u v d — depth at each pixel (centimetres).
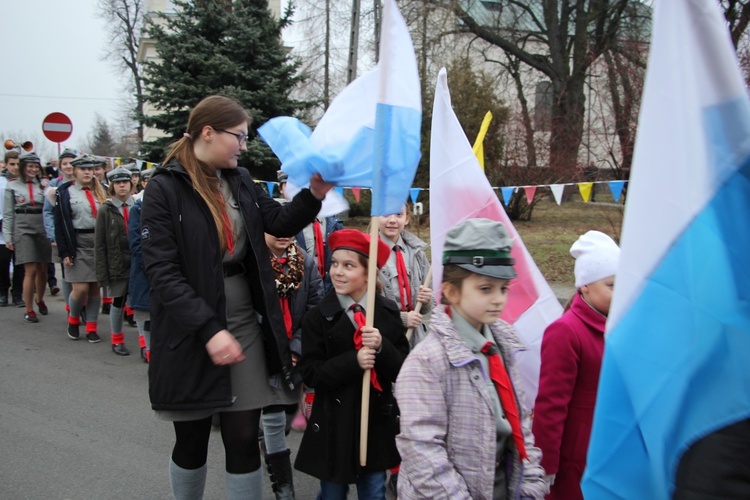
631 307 164
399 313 328
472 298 214
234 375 277
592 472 171
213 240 268
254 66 1817
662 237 161
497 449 218
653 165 163
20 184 848
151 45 3528
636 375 162
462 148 330
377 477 303
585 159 1603
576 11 2205
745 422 143
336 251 313
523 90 2511
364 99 320
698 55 158
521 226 1580
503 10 2383
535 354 317
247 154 1719
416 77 298
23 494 378
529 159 1675
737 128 154
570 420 264
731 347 149
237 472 278
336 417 299
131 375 625
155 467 418
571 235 1413
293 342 385
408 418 208
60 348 725
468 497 200
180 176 269
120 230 688
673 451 154
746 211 153
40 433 473
